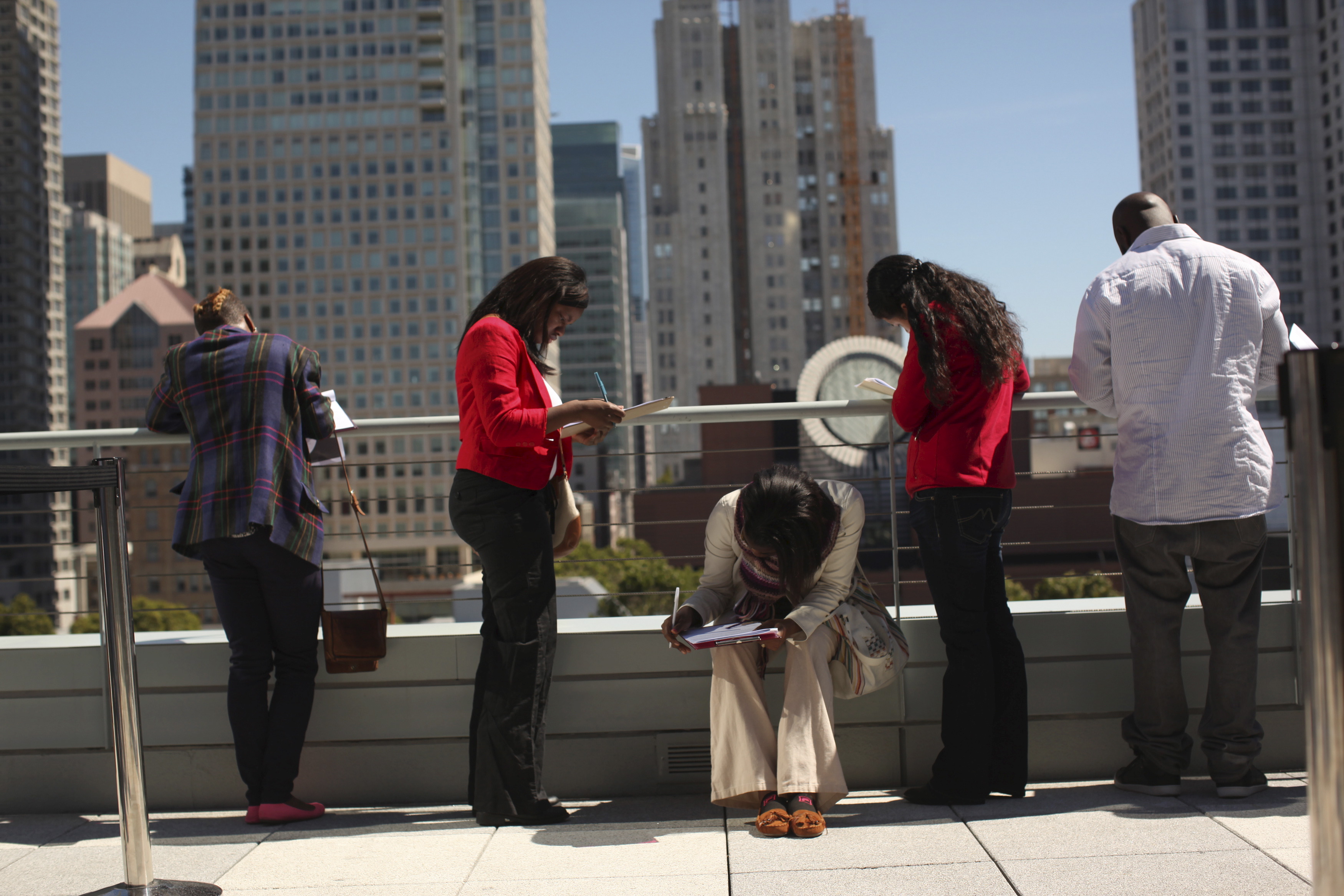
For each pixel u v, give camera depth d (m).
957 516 2.77
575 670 3.14
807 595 2.80
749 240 137.25
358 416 102.94
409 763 3.13
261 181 104.00
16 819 3.05
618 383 166.62
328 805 3.13
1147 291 2.77
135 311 105.69
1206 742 2.83
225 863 2.55
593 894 2.26
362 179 104.50
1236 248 134.12
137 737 2.34
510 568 2.79
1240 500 2.67
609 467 96.31
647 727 3.13
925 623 3.14
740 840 2.61
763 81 138.88
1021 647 3.01
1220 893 2.14
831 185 141.12
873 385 3.19
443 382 103.25
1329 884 1.36
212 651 3.14
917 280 2.82
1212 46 135.25
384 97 104.75
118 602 2.30
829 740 2.73
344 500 3.10
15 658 3.14
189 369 2.98
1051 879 2.26
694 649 2.66
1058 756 3.15
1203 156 134.38
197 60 104.44
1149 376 2.75
